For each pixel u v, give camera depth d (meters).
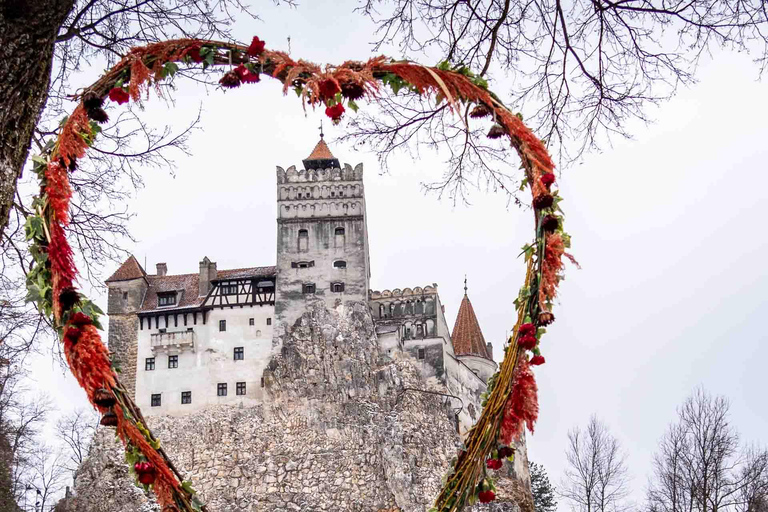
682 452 55.06
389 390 82.31
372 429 80.31
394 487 77.69
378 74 9.27
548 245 9.02
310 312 84.81
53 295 8.30
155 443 8.65
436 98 9.31
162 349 83.25
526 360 8.95
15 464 47.25
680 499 54.34
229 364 82.88
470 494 9.09
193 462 79.38
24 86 8.59
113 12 13.09
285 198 87.94
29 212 13.05
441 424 82.62
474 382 90.75
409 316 89.12
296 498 78.25
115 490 76.31
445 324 92.50
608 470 64.31
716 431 55.03
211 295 84.69
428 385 84.38
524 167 9.34
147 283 86.94
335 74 8.96
